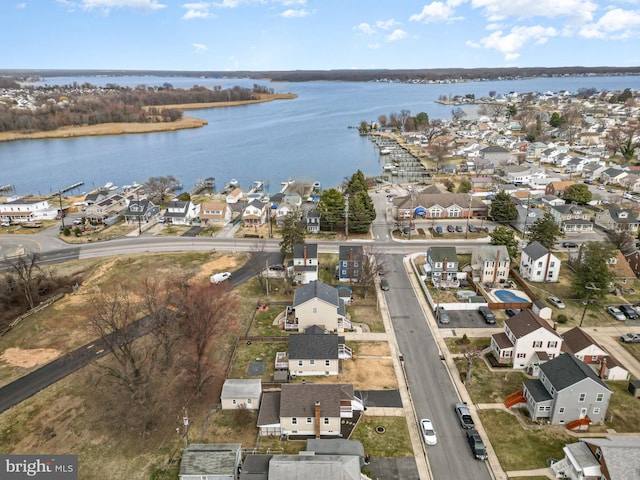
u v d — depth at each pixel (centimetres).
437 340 5975
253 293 7231
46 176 16800
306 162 18725
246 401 4662
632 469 3547
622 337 5881
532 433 4350
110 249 9212
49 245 9488
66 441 4269
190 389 4944
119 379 4869
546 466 3962
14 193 14600
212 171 17338
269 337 5959
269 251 8956
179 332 5044
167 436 4344
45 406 4744
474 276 7650
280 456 3834
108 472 3934
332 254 8781
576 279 7262
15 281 7175
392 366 5425
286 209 11106
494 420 4525
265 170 17450
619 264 7512
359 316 6569
